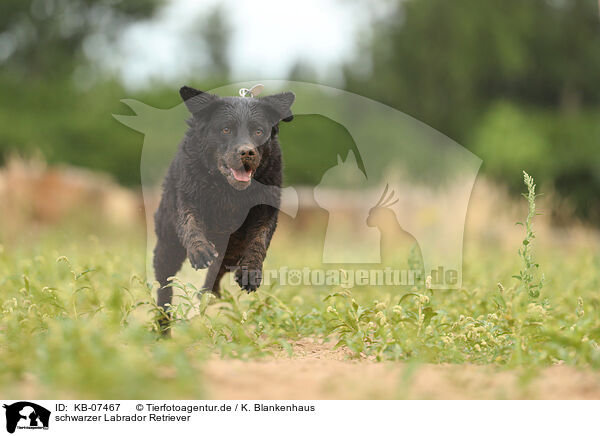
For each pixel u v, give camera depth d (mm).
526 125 42594
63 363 6215
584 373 6965
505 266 14555
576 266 15383
